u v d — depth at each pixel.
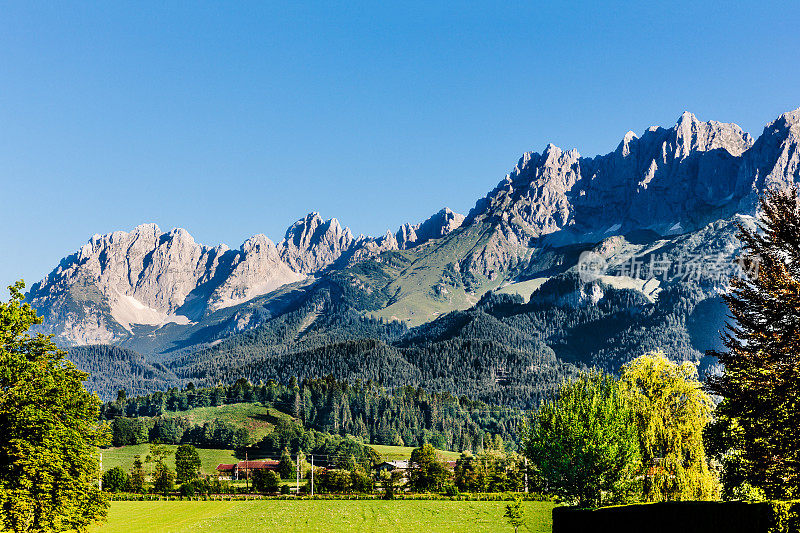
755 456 30.20
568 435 61.91
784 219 28.94
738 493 44.94
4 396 42.34
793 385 27.69
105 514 52.34
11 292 46.34
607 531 25.94
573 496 61.91
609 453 59.31
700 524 25.73
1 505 39.91
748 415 29.98
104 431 52.97
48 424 43.00
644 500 59.47
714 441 46.81
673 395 60.94
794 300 27.80
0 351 42.91
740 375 30.00
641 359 63.09
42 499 43.31
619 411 61.66
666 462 59.69
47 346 47.88
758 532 26.08
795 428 28.03
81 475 47.66
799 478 28.56
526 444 67.75
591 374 68.75
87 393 51.34
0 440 41.62
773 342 28.44
